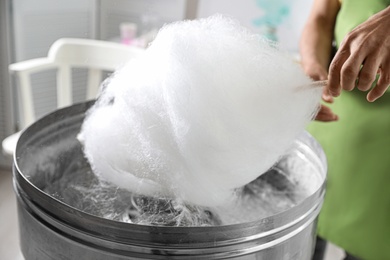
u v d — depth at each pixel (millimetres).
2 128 1895
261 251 529
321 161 688
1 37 1750
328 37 985
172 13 1896
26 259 618
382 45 595
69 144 770
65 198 674
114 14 1964
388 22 610
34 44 1846
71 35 1944
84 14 1942
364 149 921
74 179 734
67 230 521
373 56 584
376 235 937
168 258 501
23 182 567
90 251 517
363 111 911
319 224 1031
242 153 539
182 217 605
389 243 927
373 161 912
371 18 631
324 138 990
